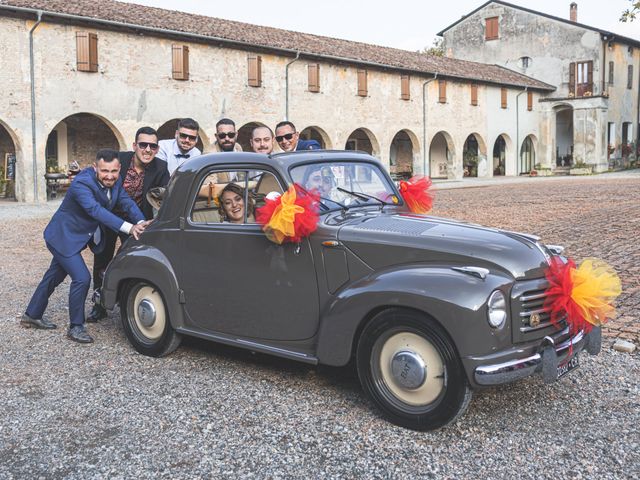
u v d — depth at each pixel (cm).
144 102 2152
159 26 2142
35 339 544
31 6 1867
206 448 338
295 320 406
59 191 2322
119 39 2077
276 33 2730
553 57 3884
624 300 629
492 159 3672
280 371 458
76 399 407
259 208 394
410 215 432
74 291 532
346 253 383
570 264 368
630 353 485
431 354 348
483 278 337
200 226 451
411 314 348
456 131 3384
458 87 3372
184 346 523
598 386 420
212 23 2492
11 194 2227
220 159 449
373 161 478
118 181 546
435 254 360
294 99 2598
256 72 2436
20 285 781
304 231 388
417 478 305
